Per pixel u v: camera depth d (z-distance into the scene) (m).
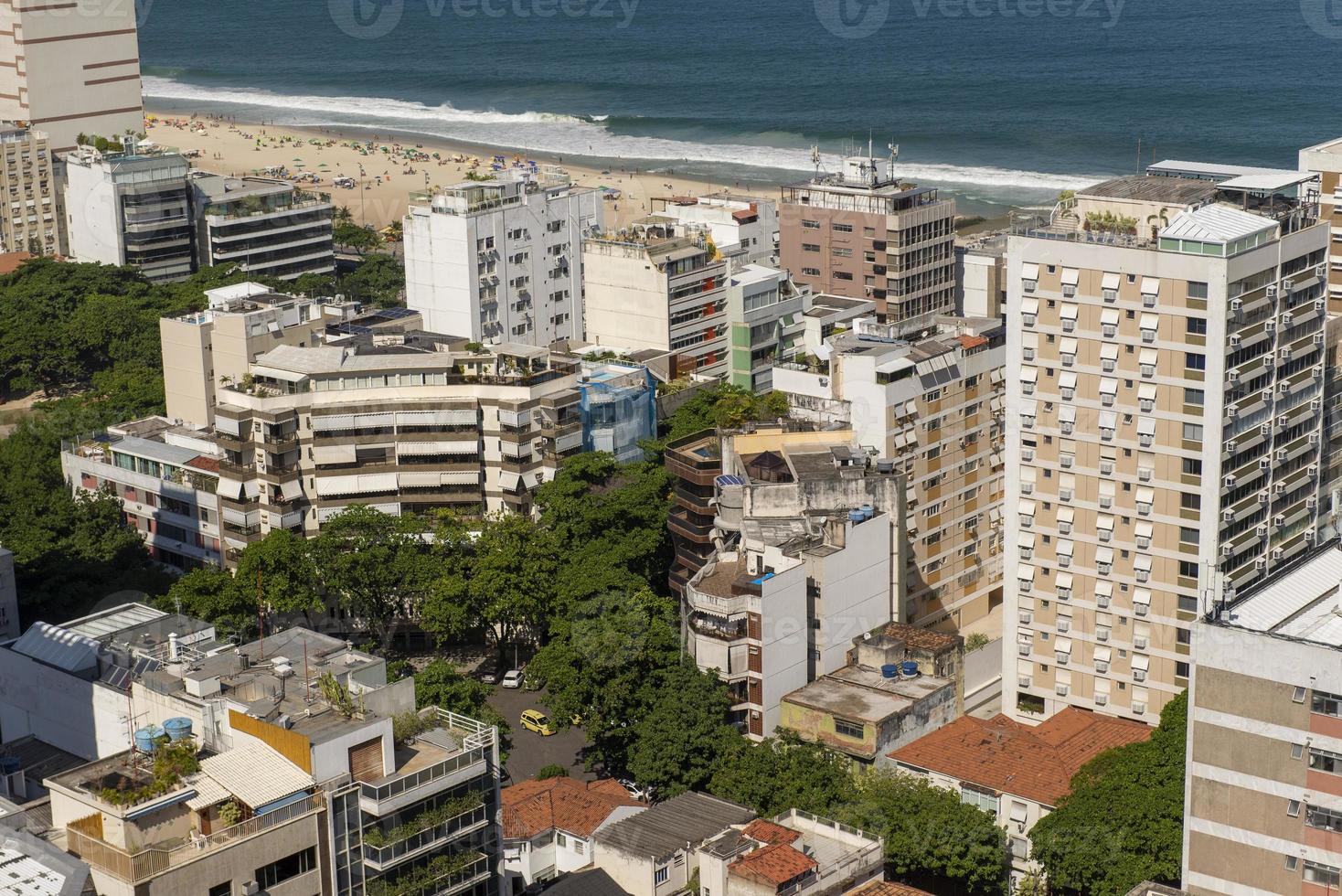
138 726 170.38
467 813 161.00
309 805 151.62
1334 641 151.38
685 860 195.12
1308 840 150.12
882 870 193.00
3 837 145.12
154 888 142.25
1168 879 193.38
